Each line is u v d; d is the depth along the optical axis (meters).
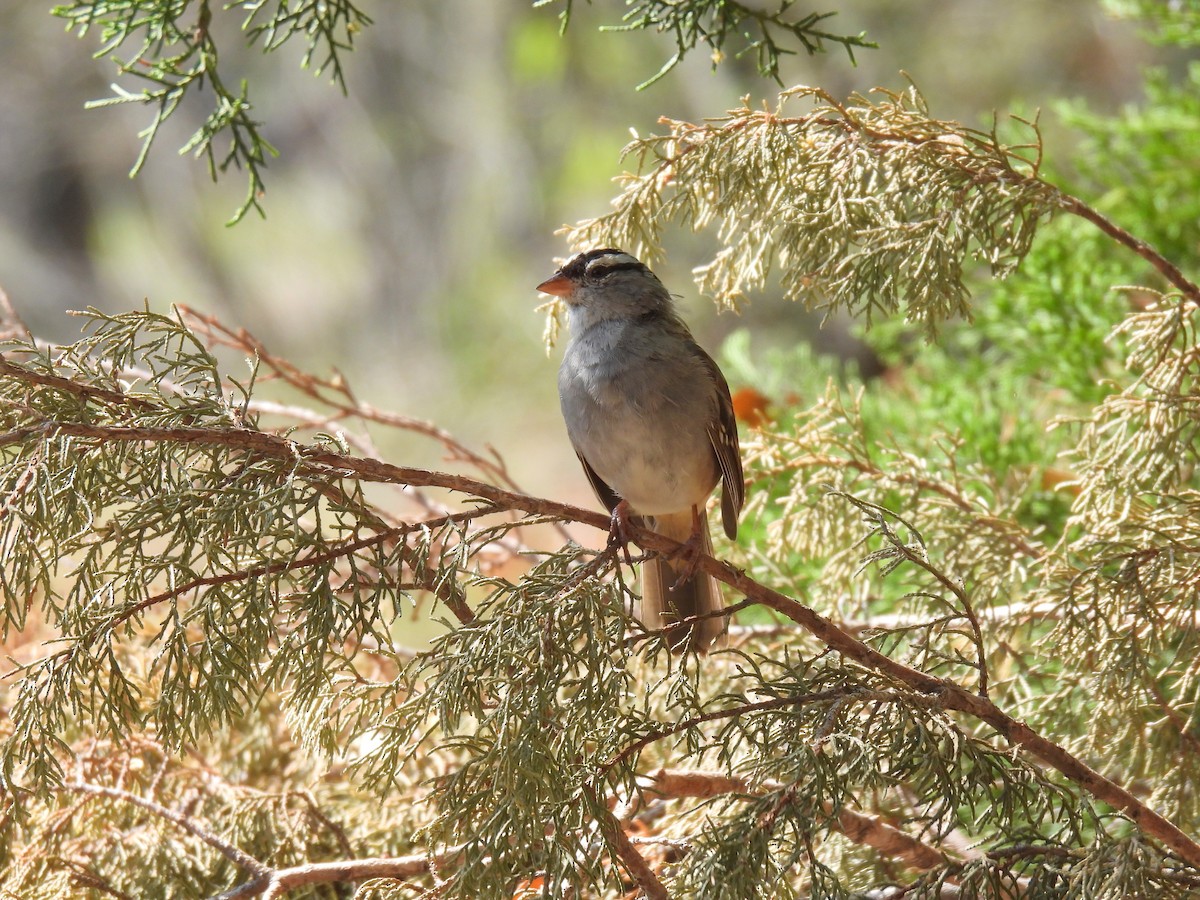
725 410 7.88
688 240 21.62
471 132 27.41
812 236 6.65
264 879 6.24
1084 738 6.35
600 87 25.59
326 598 4.95
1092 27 21.92
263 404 9.03
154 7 7.01
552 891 5.07
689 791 5.96
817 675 5.22
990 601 7.52
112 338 5.35
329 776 7.91
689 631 5.46
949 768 5.44
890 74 22.38
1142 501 6.94
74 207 29.06
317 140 28.86
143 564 4.87
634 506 7.88
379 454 9.22
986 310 11.30
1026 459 10.52
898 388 12.12
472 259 26.97
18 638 8.62
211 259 28.83
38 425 4.91
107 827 6.96
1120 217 11.67
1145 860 5.05
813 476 8.38
